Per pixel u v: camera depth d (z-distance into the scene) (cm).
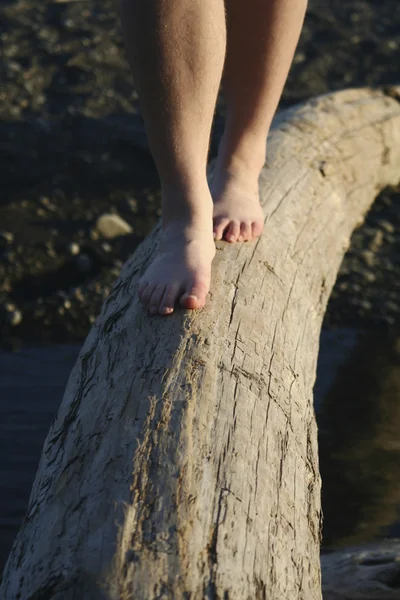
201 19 198
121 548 132
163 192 214
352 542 274
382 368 411
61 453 168
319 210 319
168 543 134
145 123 209
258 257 238
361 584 236
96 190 562
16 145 593
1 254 491
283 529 154
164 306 197
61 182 567
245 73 244
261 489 156
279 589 142
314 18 811
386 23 814
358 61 741
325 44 764
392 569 241
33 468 312
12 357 409
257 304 216
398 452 335
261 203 280
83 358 211
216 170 254
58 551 136
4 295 462
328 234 315
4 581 145
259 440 168
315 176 342
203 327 192
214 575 132
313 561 163
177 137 206
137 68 202
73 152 589
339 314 467
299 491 171
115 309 224
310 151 362
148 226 529
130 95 668
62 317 449
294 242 273
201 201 212
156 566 130
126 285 238
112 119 627
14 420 346
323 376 402
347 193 373
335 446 340
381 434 350
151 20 196
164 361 180
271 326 213
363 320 463
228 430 164
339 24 804
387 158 442
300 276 259
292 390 200
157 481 146
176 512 140
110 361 192
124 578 128
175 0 196
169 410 164
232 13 237
